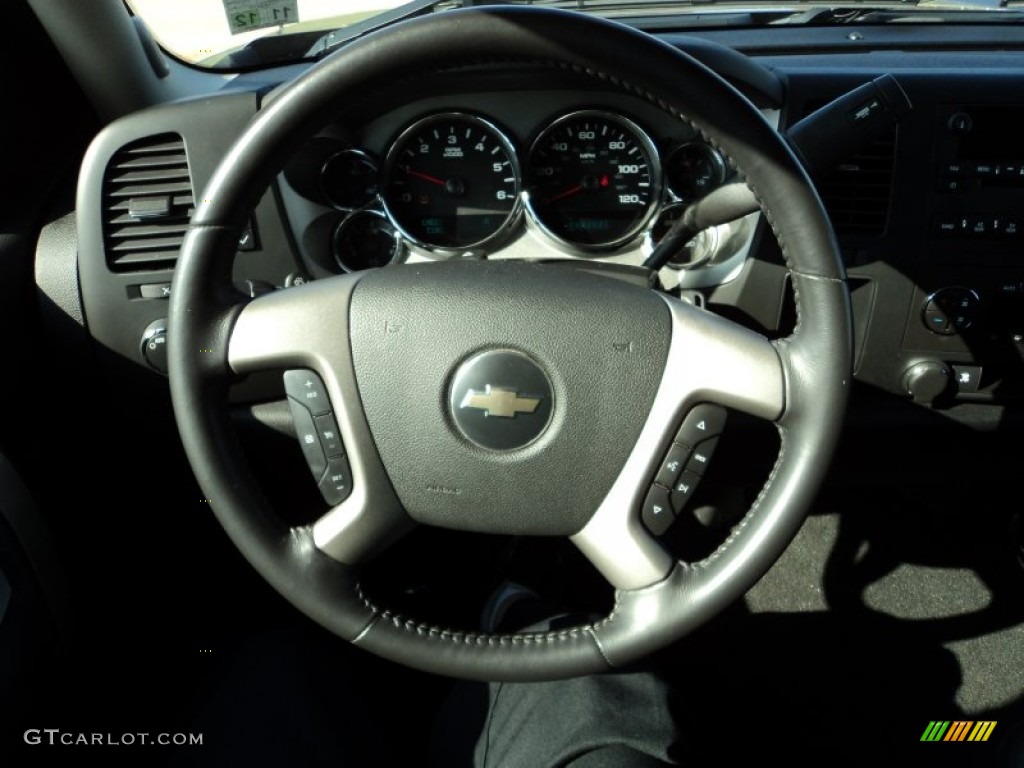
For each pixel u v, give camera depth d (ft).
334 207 4.87
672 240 3.99
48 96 5.16
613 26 2.57
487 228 5.06
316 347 3.11
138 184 4.73
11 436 4.81
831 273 2.78
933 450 5.46
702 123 2.68
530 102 4.75
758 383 2.95
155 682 5.20
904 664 5.83
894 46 5.59
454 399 3.10
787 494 2.93
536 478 3.14
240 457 3.16
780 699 5.61
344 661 4.35
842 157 3.54
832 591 6.35
